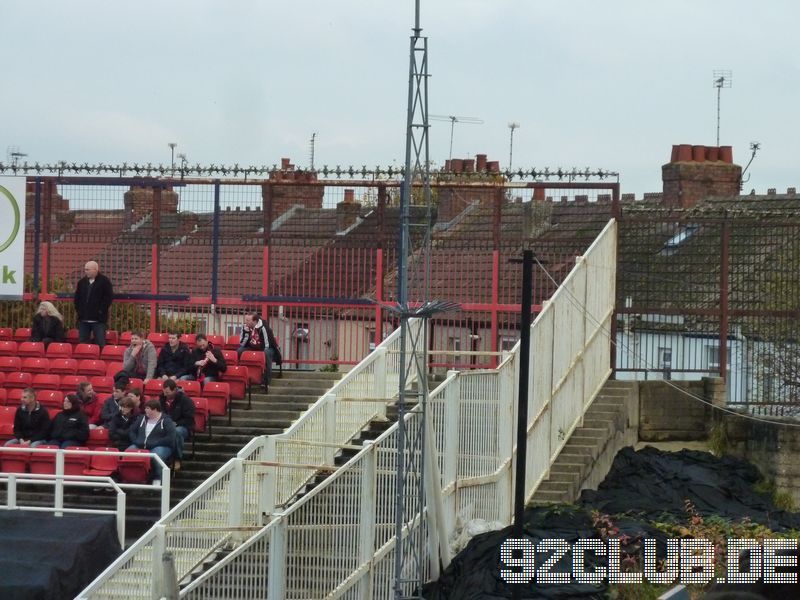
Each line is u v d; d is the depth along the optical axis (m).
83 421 55.88
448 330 68.38
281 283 68.38
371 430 55.69
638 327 67.00
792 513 57.94
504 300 66.88
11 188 69.88
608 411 63.44
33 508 49.81
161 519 46.28
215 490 48.09
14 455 55.44
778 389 67.88
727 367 67.50
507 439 54.69
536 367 56.75
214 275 68.75
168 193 73.88
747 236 66.69
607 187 66.38
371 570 47.25
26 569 45.59
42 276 70.50
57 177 70.00
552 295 60.44
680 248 67.00
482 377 53.19
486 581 46.84
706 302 66.69
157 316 69.50
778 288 66.44
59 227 70.44
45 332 66.88
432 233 68.38
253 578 44.38
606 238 65.19
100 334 66.50
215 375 60.47
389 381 57.72
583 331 62.28
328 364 67.94
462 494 51.94
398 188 67.25
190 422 55.75
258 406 60.56
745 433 64.31
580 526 50.72
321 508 46.25
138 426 54.41
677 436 65.94
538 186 66.62
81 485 51.34
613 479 61.44
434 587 48.09
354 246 67.88
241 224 68.81
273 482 49.62
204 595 43.81
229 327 69.00
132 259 69.94
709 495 59.75
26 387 62.56
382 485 48.47
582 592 45.91
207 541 47.34
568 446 60.25
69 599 46.19
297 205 69.44
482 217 70.50
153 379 60.03
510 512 54.97
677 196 90.88
